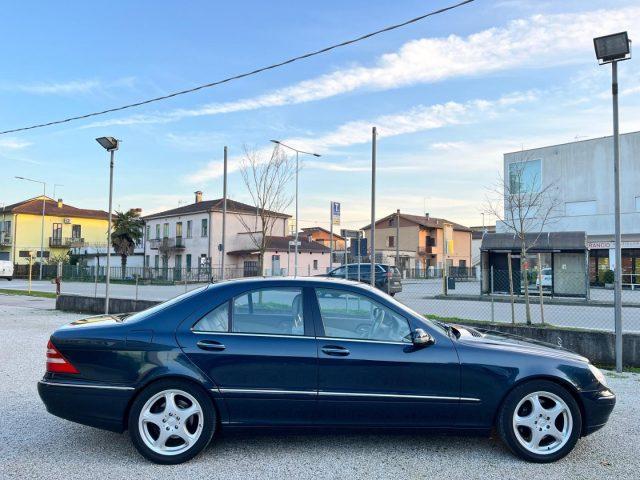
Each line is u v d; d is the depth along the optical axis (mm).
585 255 22953
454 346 4371
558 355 4477
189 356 4199
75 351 4242
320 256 55000
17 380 6770
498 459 4273
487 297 24203
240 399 4195
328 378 4238
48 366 4301
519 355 4375
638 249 33688
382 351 4297
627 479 3881
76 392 4172
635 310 19141
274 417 4238
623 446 4594
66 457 4238
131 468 4016
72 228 70125
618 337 7758
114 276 51562
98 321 4648
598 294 27250
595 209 35656
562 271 23516
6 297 25797
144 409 4148
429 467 4078
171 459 4094
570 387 4320
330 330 4406
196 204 58062
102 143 13828
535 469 4070
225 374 4203
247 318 4422
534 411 4285
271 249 49531
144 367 4172
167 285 42188
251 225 53875
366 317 4484
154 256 58594
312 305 4457
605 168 35375
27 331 11680
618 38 7520
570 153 36812
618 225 7820
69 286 40531
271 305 4469
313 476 3873
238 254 51594
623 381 7160
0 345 9617
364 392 4234
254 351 4238
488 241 25156
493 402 4270
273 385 4219
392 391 4250
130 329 4309
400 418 4266
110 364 4199
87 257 63875
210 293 4496
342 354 4266
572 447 4254
